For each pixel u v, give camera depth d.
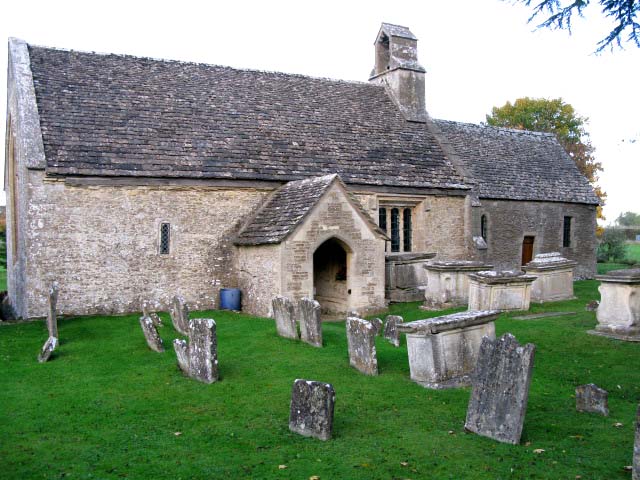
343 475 7.20
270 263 18.08
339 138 23.39
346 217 18.67
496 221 28.14
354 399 10.06
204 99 22.17
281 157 21.23
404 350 13.33
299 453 7.89
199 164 19.52
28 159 17.09
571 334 14.80
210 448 8.07
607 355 13.04
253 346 13.51
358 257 18.92
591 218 32.16
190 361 11.32
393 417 9.27
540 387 11.05
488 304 17.84
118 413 9.45
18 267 20.17
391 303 21.02
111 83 21.03
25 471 7.34
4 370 11.90
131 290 18.48
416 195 23.33
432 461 7.63
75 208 17.70
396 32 27.27
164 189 18.88
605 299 14.93
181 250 19.19
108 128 19.25
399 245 23.91
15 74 19.88
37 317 17.30
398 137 25.02
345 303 19.78
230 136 21.09
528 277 18.53
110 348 13.59
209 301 19.61
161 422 9.07
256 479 7.11
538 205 29.77
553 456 7.82
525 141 32.91
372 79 28.56
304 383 8.65
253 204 20.27
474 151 29.92
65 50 21.61
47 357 12.60
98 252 18.02
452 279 19.47
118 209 18.30
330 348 13.37
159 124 20.22
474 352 11.33
